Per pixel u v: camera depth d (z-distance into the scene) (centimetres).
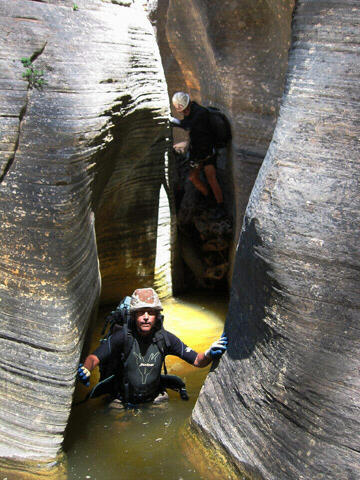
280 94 451
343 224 254
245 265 304
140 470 299
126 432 335
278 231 273
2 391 295
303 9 295
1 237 299
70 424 342
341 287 250
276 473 259
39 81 314
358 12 266
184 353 359
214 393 314
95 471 298
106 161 382
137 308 347
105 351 347
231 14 474
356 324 244
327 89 269
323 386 247
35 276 296
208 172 572
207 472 296
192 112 549
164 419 349
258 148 486
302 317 259
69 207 301
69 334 297
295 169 274
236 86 490
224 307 566
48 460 287
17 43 314
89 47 358
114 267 531
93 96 338
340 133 262
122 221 518
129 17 430
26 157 301
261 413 274
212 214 587
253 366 286
